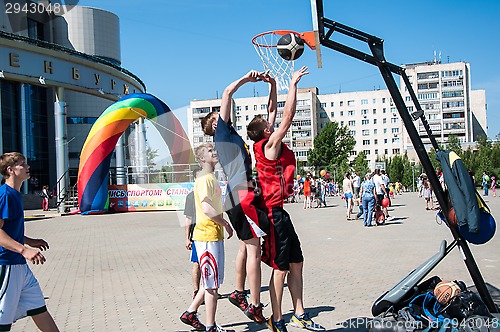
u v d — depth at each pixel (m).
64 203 33.16
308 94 108.56
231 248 12.91
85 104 54.69
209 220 5.44
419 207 27.53
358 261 10.24
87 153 18.09
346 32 5.54
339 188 63.50
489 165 60.69
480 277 5.34
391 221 19.11
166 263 10.85
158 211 30.45
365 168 67.88
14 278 4.57
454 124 109.50
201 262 5.44
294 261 5.75
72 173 52.16
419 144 5.51
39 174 47.78
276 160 5.28
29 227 21.70
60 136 34.78
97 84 38.03
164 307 7.07
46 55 33.34
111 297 7.77
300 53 5.68
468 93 110.19
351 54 5.55
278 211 5.38
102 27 51.91
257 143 5.46
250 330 5.93
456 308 4.98
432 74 110.31
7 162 4.79
